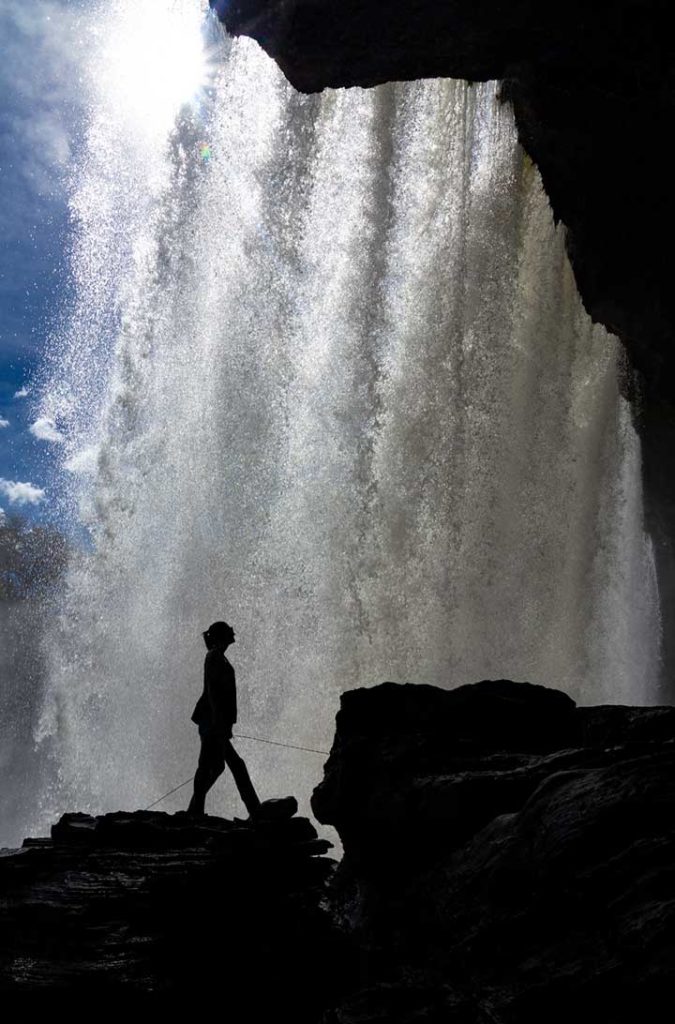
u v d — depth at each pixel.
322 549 24.58
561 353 25.72
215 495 24.92
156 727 22.86
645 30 14.02
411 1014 3.39
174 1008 3.95
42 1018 3.81
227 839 6.95
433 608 24.33
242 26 16.39
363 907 5.09
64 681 23.41
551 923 3.38
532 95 17.28
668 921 2.92
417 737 5.90
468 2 14.34
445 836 4.76
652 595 25.95
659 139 16.92
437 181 25.80
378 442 25.38
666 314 20.42
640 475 25.70
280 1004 4.02
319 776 20.64
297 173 26.34
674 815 3.43
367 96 25.97
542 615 24.61
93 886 5.57
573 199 20.14
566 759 4.69
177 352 25.97
